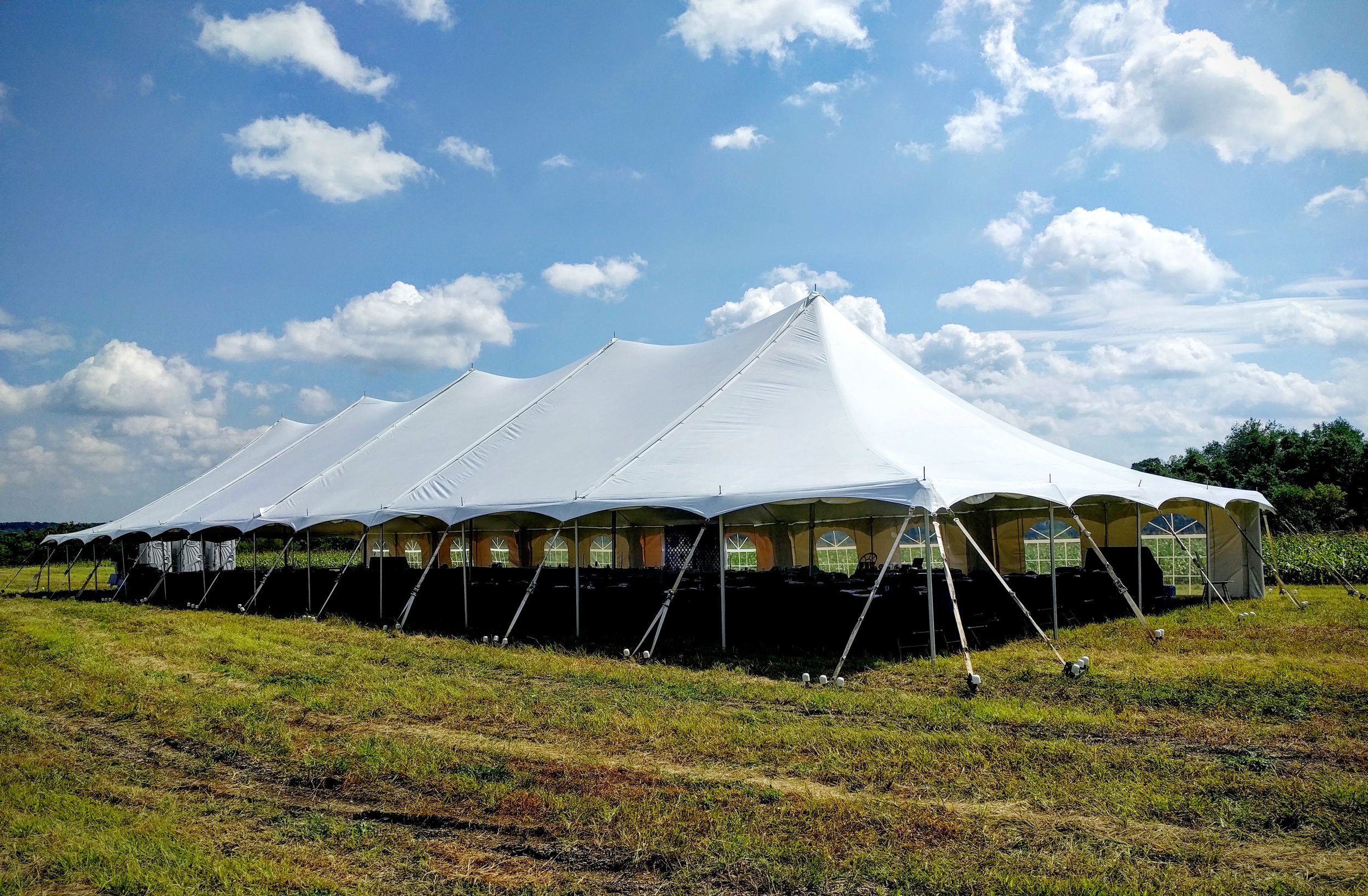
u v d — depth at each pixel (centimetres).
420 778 552
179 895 388
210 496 2083
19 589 2558
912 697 750
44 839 459
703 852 426
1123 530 1739
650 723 676
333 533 2014
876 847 428
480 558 2372
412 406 2045
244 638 1243
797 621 1053
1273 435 4203
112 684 890
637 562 2002
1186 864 403
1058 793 495
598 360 1805
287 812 509
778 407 1241
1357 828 438
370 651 1100
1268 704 692
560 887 396
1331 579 1827
